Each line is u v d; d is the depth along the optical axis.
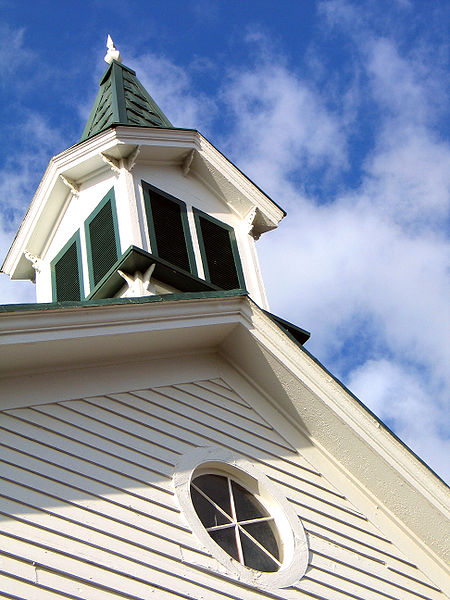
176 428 9.25
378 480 10.05
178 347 9.79
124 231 12.22
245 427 9.79
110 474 8.42
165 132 13.05
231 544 8.82
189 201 13.25
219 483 9.24
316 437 10.16
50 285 13.23
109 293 11.75
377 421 9.99
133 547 7.96
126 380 9.30
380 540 9.82
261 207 13.64
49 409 8.59
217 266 12.84
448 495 9.95
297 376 9.81
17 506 7.71
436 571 9.95
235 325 9.88
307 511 9.49
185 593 7.89
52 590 7.30
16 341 8.31
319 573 8.98
